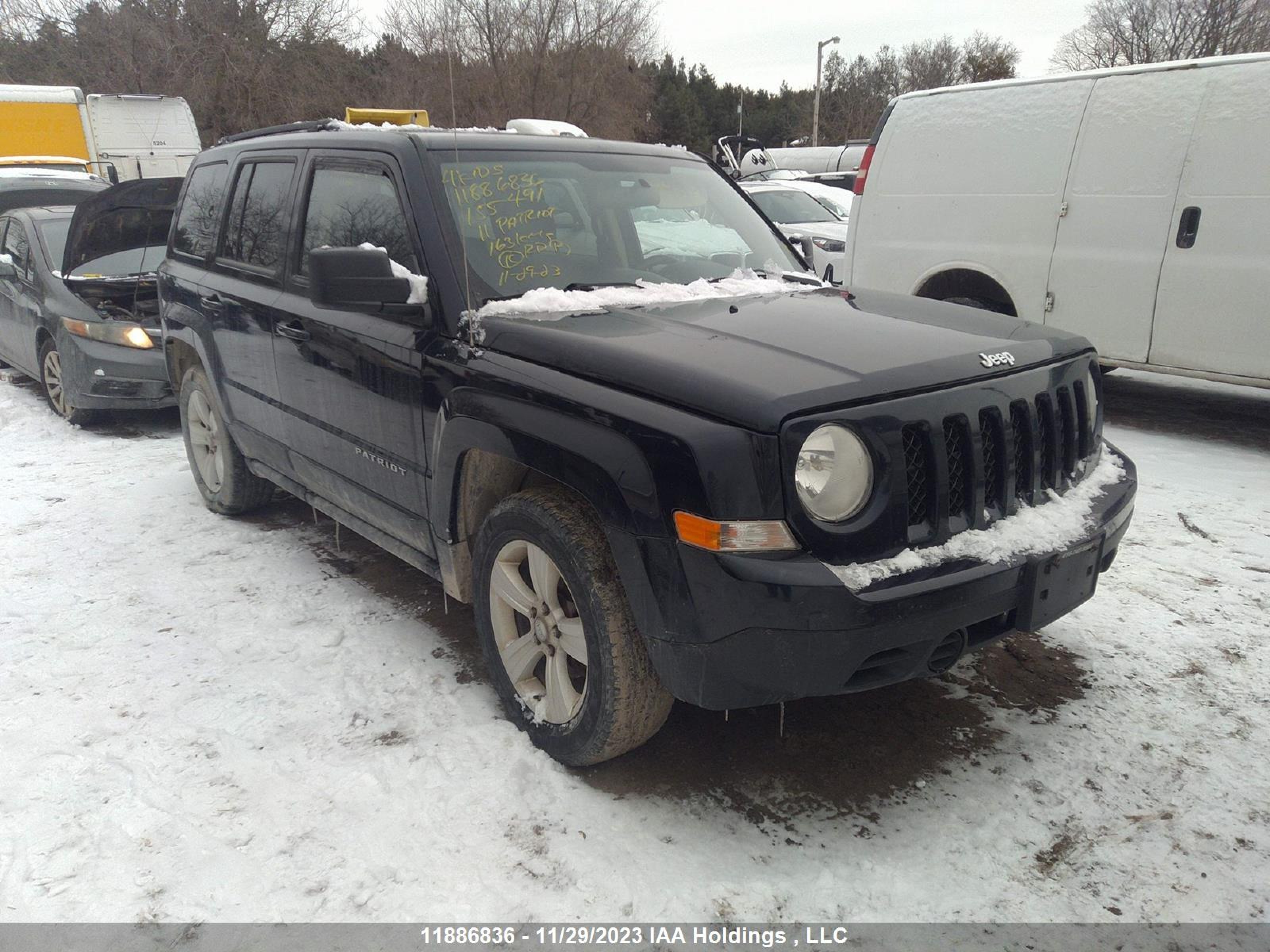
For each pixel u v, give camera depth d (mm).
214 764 2859
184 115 17078
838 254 9555
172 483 5742
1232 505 4902
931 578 2324
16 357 8430
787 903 2318
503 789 2732
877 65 67938
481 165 3406
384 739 2980
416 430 3156
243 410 4422
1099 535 2695
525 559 2943
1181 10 46125
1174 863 2432
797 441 2238
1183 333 5816
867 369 2459
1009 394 2613
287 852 2490
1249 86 5473
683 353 2531
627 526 2395
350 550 4605
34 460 6316
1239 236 5520
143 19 28641
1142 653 3463
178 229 5105
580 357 2605
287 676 3383
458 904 2312
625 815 2635
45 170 12477
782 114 74062
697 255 3699
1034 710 3127
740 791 2738
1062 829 2564
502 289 3131
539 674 3086
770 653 2277
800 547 2268
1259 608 3781
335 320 3521
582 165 3668
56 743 2973
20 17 28766
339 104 29984
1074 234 6195
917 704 3176
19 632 3729
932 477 2416
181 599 4035
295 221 3902
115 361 6750
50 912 2297
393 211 3311
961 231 6770
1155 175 5828
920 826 2586
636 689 2590
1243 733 2969
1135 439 6227
